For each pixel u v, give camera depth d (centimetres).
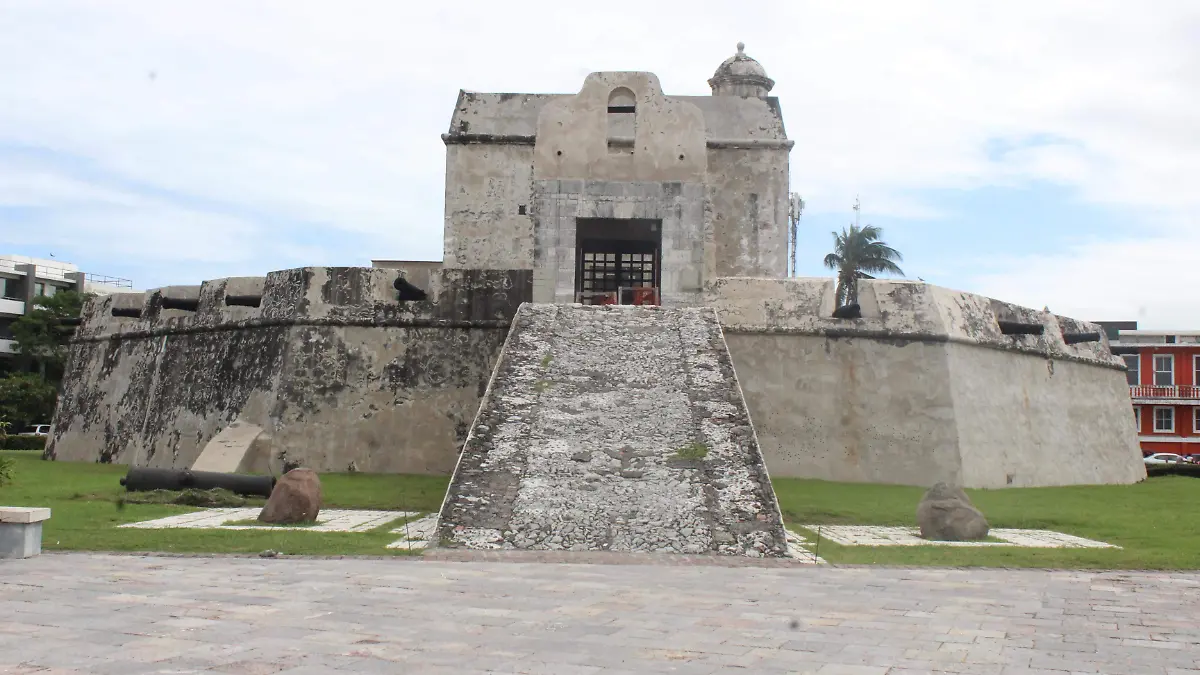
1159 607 823
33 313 4612
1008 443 2136
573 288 2027
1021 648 669
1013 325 2195
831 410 2003
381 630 680
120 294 2592
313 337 2048
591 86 2097
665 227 2044
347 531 1222
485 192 2653
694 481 1198
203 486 1608
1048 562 1082
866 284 2059
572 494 1168
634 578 920
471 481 1195
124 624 685
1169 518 1520
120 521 1291
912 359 2006
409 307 2072
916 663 622
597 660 609
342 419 2027
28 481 1788
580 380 1459
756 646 655
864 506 1580
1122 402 2677
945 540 1284
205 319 2281
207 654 607
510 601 794
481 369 2050
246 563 972
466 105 2714
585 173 2073
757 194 2659
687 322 1681
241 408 2103
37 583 838
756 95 3052
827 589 885
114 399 2495
